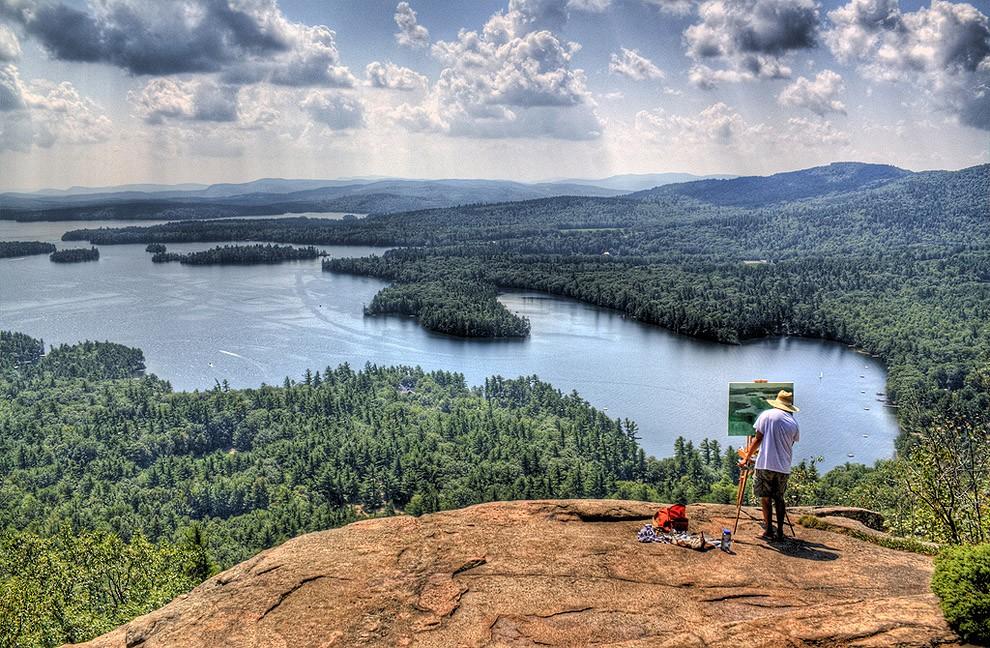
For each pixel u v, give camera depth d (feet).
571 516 64.75
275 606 49.65
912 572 52.75
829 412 537.24
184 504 424.46
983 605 39.83
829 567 53.52
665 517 60.08
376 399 591.78
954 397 535.60
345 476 457.27
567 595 48.93
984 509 90.22
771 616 43.68
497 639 44.04
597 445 479.00
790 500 176.96
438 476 456.45
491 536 59.62
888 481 167.32
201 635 47.24
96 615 178.70
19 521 386.73
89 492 447.01
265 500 436.35
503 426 527.81
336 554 56.80
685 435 518.78
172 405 576.20
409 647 43.88
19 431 547.08
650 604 47.52
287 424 547.08
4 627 169.89
